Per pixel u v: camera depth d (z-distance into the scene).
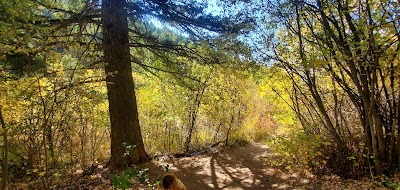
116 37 7.36
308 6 6.00
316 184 6.17
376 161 5.76
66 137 6.21
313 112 7.34
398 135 5.70
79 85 5.45
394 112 5.67
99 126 8.15
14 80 5.08
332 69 6.11
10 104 4.83
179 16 7.42
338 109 6.58
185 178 7.03
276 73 7.23
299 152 6.90
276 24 6.70
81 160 7.52
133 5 7.12
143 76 10.36
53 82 5.04
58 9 6.69
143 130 9.81
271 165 7.96
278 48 6.79
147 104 9.84
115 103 7.57
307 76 6.43
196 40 7.81
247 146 10.59
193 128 10.42
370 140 6.03
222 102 10.30
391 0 4.49
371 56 5.12
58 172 6.12
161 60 8.72
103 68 7.44
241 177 7.15
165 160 8.35
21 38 4.27
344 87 6.49
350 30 5.75
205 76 9.82
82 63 5.90
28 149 5.47
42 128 5.21
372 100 5.47
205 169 7.74
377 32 4.75
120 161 7.48
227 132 10.52
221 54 7.78
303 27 6.62
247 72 7.89
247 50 7.21
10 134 4.98
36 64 5.48
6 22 3.92
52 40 5.86
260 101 12.29
